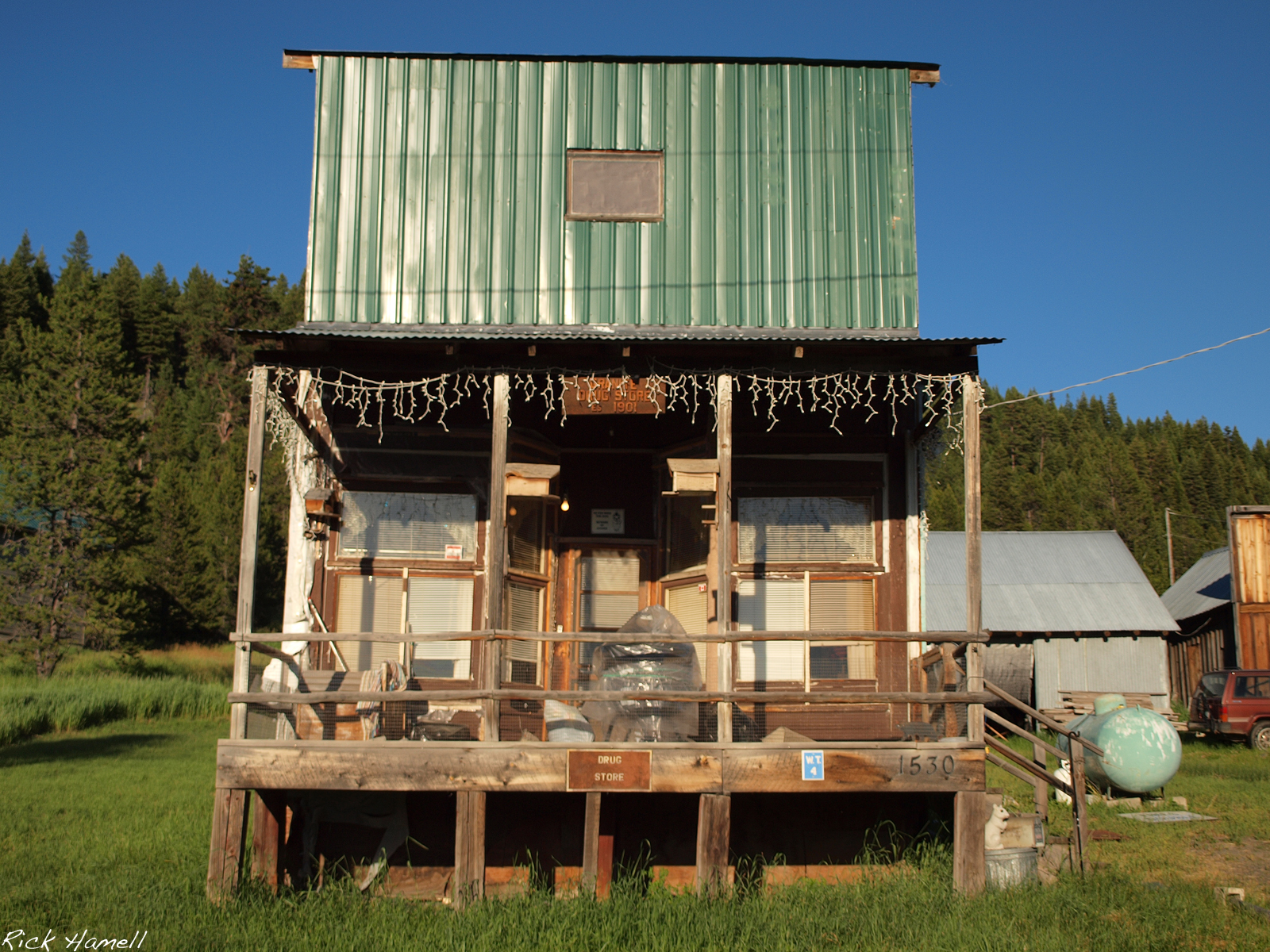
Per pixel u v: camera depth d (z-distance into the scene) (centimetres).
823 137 1171
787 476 1147
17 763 1830
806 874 955
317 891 891
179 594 5034
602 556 1181
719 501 918
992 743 1048
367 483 1120
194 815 1270
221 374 8431
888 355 928
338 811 939
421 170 1146
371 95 1159
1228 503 8556
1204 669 3078
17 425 4291
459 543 1120
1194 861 1110
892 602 1124
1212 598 3086
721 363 942
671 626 988
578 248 1138
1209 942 790
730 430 962
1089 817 1360
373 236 1130
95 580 4178
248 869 891
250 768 861
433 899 913
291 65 1162
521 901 837
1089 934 797
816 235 1148
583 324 1121
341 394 1073
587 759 867
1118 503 7675
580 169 1155
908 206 1160
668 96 1173
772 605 1124
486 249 1134
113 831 1158
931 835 967
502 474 918
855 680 1105
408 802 942
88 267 13025
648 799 948
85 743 2211
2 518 4147
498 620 888
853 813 972
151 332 9725
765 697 875
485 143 1156
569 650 1155
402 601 1102
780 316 1129
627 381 955
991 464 8450
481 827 861
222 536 5212
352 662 1088
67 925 793
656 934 780
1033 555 2958
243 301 9112
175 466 5266
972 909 830
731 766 872
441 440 1134
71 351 4381
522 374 1009
